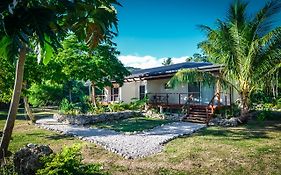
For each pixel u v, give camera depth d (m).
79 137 12.39
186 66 24.88
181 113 18.91
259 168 7.51
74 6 3.40
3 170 6.12
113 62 19.73
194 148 9.85
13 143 11.59
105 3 4.23
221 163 7.99
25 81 16.47
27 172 6.15
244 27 14.66
